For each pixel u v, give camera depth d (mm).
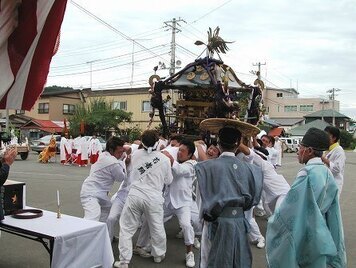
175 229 7359
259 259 5758
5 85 2541
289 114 70312
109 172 5746
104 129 34562
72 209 8766
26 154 22906
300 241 3094
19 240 6316
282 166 23156
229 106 6570
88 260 4129
